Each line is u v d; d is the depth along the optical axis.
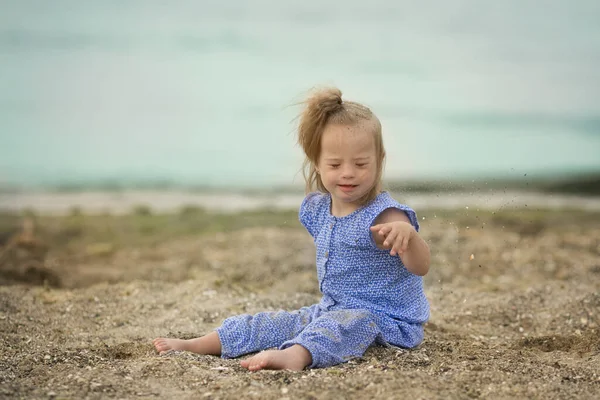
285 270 6.13
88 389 3.00
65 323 4.40
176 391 3.00
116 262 6.52
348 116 3.56
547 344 4.01
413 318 3.70
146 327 4.34
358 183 3.54
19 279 5.64
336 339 3.43
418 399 2.84
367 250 3.62
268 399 2.87
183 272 6.05
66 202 10.36
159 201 10.52
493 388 3.01
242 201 10.49
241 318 3.77
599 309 4.61
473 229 7.70
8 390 2.97
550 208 9.16
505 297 5.11
